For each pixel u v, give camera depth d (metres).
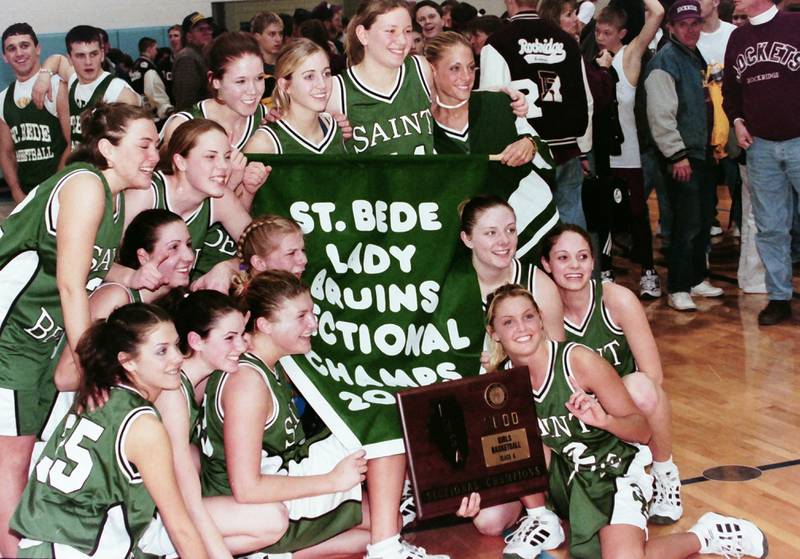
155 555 3.04
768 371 5.09
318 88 3.74
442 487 3.21
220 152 3.38
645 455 3.48
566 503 3.39
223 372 3.16
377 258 3.68
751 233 6.45
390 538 3.28
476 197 3.58
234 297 3.24
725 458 4.11
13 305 3.16
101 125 3.12
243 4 10.61
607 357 3.67
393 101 3.98
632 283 6.83
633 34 6.49
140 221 3.28
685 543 3.32
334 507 3.35
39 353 3.26
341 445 3.37
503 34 4.87
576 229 3.57
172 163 3.41
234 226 3.61
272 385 3.22
